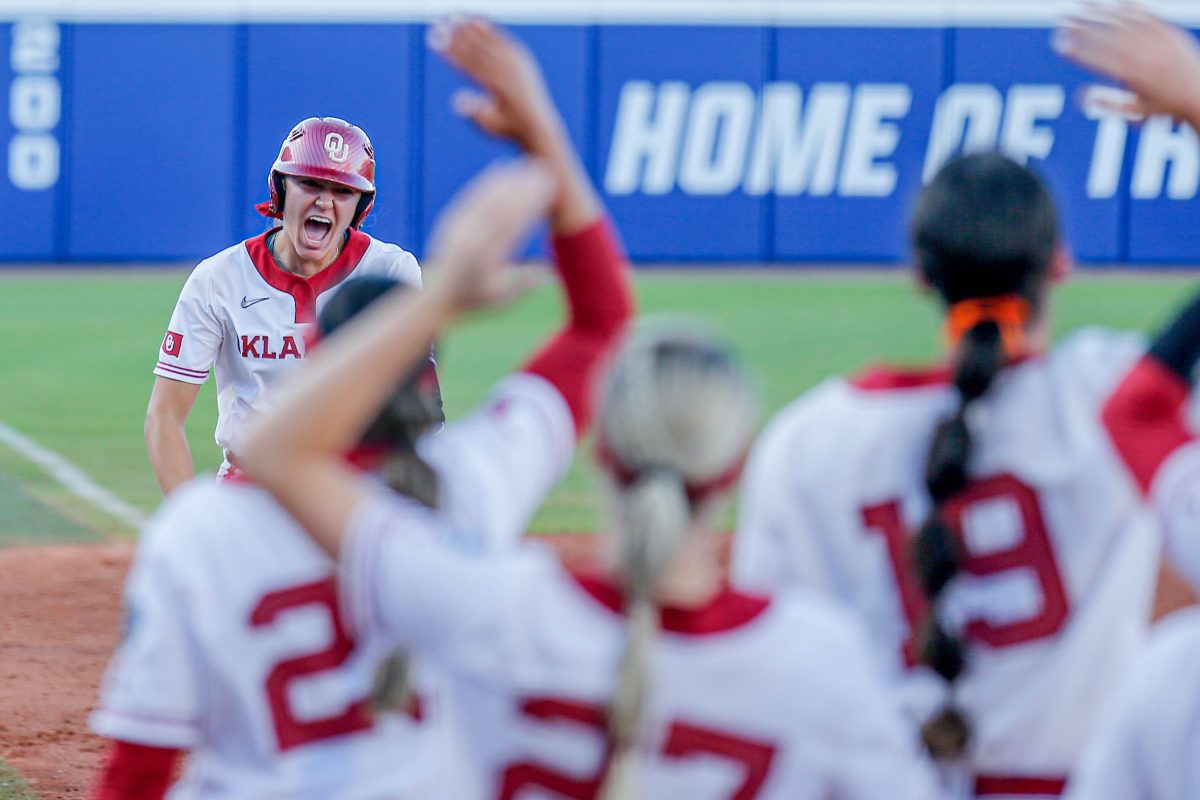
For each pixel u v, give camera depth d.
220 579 7.82
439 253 6.14
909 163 64.81
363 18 63.03
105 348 50.94
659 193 65.50
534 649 6.26
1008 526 7.61
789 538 7.99
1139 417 6.76
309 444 6.18
